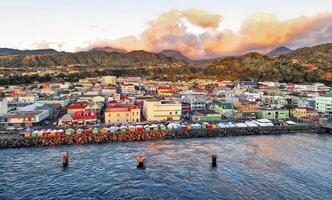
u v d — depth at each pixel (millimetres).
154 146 138625
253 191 86500
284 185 91312
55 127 163750
